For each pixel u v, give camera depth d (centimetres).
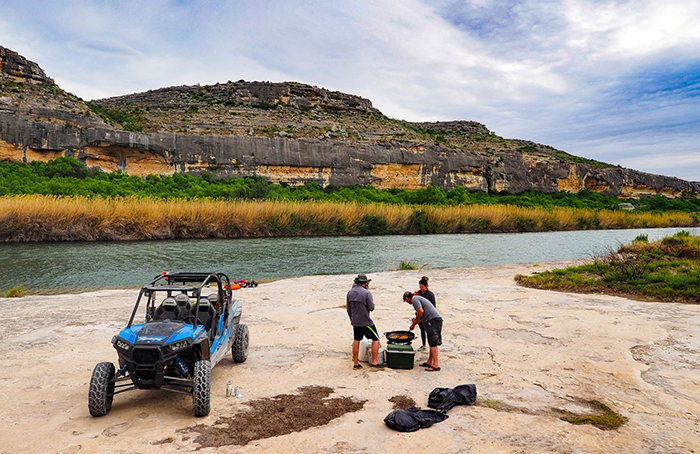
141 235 2850
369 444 435
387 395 571
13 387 599
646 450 423
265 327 932
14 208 2588
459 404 537
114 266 1870
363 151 9369
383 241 3152
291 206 3566
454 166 10262
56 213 2658
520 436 451
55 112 7100
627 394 568
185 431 466
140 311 1072
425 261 2278
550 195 10569
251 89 13325
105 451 421
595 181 12219
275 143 8538
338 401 550
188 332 538
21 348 775
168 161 7606
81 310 1085
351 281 1559
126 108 11406
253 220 3241
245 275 1753
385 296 1288
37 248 2323
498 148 13225
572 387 593
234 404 540
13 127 6506
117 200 3200
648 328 890
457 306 1129
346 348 788
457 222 4309
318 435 455
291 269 1919
